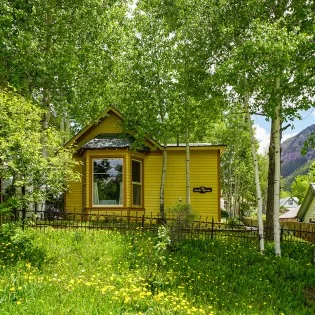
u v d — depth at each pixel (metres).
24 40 19.17
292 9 15.09
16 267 9.59
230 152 53.53
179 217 16.84
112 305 6.98
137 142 22.31
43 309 6.30
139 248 13.25
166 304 7.77
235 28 15.34
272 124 18.38
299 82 13.78
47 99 21.67
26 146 11.16
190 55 17.73
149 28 22.22
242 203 70.12
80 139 24.47
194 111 21.25
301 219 40.34
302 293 11.27
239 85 13.92
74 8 22.06
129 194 22.58
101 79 24.05
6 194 12.12
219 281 11.04
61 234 14.40
